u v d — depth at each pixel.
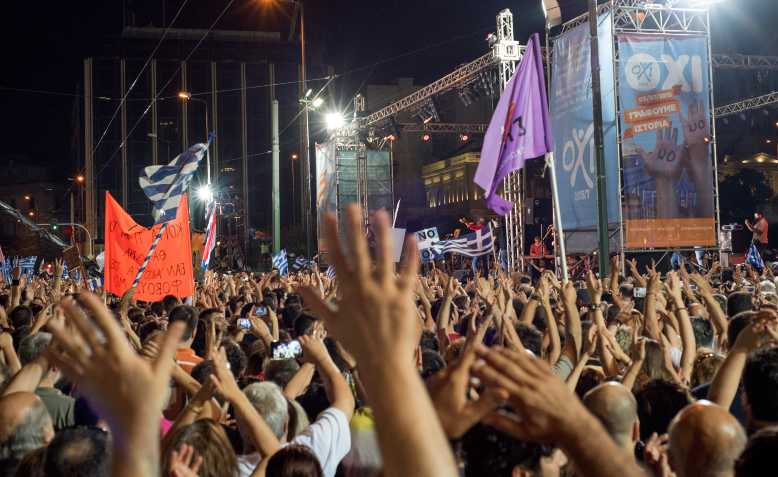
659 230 21.17
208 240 21.47
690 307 8.63
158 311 11.97
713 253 23.41
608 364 5.79
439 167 68.75
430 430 1.46
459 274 24.44
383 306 1.48
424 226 53.00
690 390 5.01
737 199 50.97
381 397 1.46
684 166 21.36
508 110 12.51
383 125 38.31
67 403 5.50
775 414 3.36
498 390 1.69
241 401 3.62
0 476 3.51
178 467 3.12
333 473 4.07
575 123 22.20
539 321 8.91
